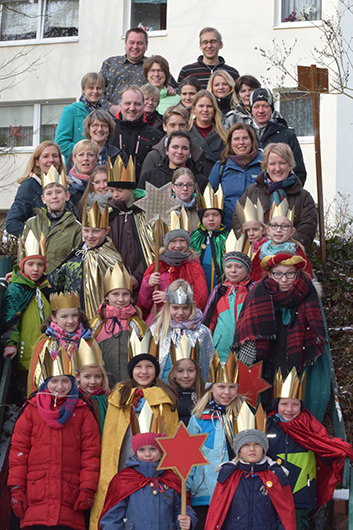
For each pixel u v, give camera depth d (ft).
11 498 20.02
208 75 37.32
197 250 25.85
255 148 28.40
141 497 19.17
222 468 19.38
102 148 29.14
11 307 23.61
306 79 31.58
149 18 58.08
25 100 59.98
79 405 20.33
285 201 24.17
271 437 20.70
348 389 26.91
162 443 18.66
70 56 59.26
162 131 32.81
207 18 55.88
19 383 24.29
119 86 36.58
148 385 20.85
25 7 60.90
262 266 22.30
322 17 53.47
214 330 23.57
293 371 20.86
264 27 54.65
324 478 20.95
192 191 26.68
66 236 26.00
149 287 24.41
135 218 26.40
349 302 29.81
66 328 22.17
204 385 21.77
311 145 52.60
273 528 19.02
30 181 27.96
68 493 19.70
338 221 37.93
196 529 20.20
